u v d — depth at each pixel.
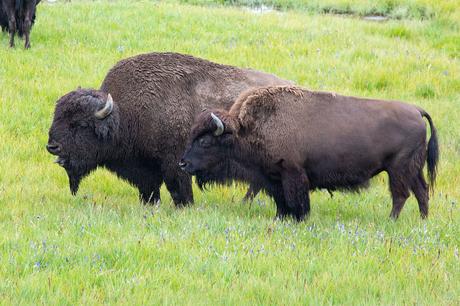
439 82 55.31
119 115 33.34
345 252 26.50
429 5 76.88
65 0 75.19
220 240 26.97
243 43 61.00
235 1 79.69
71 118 32.50
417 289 23.47
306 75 54.12
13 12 55.56
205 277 23.64
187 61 34.69
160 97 33.62
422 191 32.88
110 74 34.53
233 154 32.31
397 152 32.16
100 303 21.25
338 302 22.50
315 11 77.44
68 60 53.94
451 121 48.78
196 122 32.16
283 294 22.47
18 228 27.41
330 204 36.12
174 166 33.97
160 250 25.45
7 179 36.72
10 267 23.27
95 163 33.66
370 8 78.38
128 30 62.50
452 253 27.06
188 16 67.94
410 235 29.22
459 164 42.62
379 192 38.41
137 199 36.47
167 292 22.19
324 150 31.80
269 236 28.23
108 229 27.67
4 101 45.78
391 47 62.56
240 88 34.78
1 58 52.97
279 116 31.81
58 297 21.25
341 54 59.31
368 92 52.44
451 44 64.69
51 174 38.59
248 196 36.69
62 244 25.55
